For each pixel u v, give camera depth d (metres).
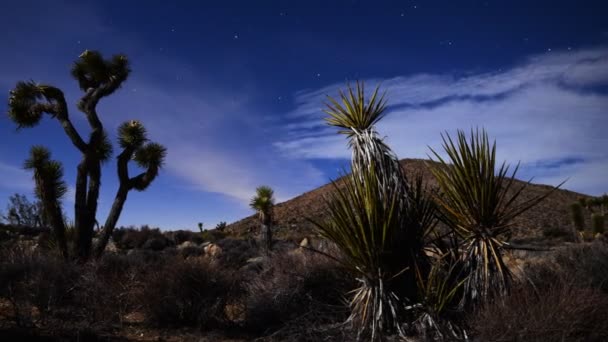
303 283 7.28
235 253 16.00
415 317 5.77
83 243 12.39
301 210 42.31
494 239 5.73
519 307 4.84
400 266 6.01
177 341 6.54
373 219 5.80
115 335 6.59
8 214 28.45
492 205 5.80
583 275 6.55
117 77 13.82
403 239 6.02
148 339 6.52
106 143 14.37
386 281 5.84
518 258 8.37
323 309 6.86
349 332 5.96
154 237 24.69
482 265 5.74
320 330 6.17
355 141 6.31
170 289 7.33
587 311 4.69
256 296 7.47
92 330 6.45
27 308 7.26
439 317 5.62
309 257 7.73
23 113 13.25
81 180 12.64
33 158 12.29
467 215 5.89
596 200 36.59
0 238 19.83
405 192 6.20
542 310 4.70
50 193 12.25
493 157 5.93
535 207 37.84
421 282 5.71
